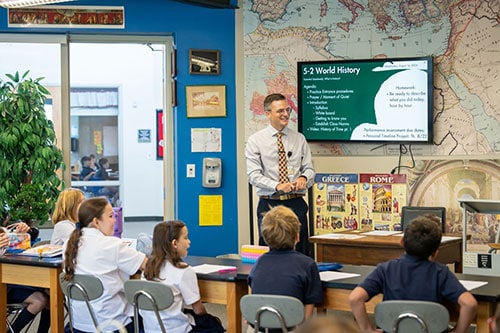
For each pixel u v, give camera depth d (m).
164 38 7.58
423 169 7.09
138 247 5.34
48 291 5.45
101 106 12.87
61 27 7.42
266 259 4.07
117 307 4.64
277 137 6.27
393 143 7.12
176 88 7.53
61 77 7.58
